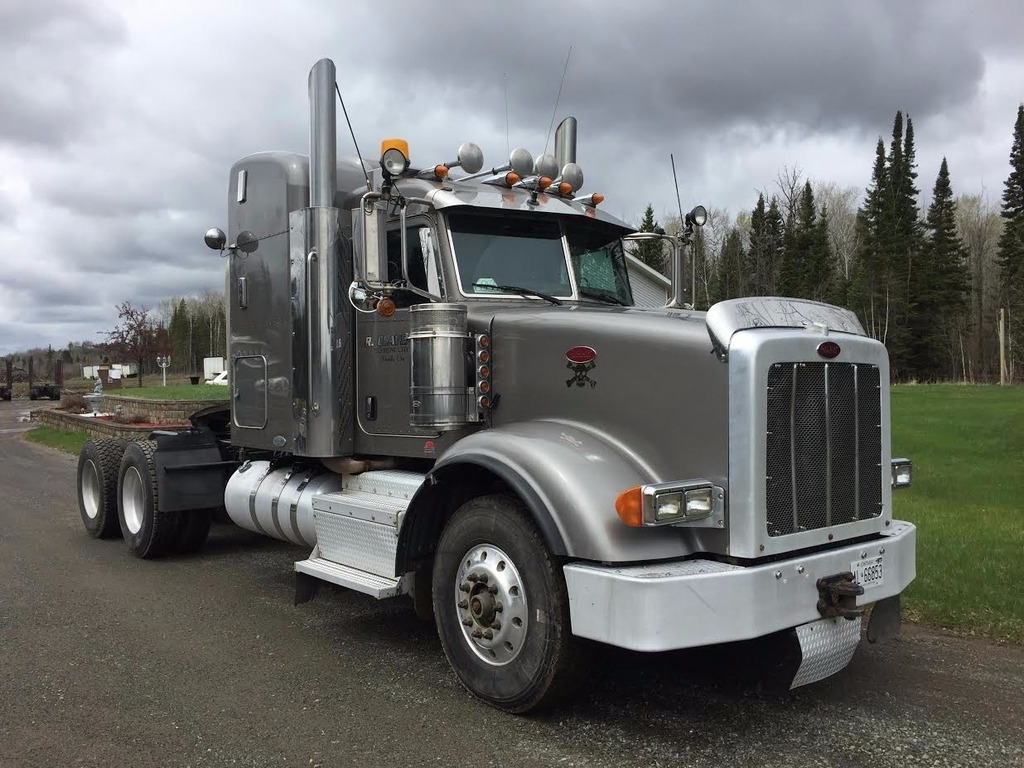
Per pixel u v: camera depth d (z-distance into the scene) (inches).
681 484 131.2
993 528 298.5
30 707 153.3
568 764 129.6
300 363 210.2
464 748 135.3
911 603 215.8
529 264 195.6
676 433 140.8
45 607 221.9
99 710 151.8
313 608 221.6
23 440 823.7
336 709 151.9
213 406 293.6
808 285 2048.5
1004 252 2338.8
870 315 2207.2
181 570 266.2
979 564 245.4
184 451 277.3
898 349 2199.8
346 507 190.1
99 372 1737.2
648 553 133.0
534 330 165.2
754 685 161.9
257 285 235.1
